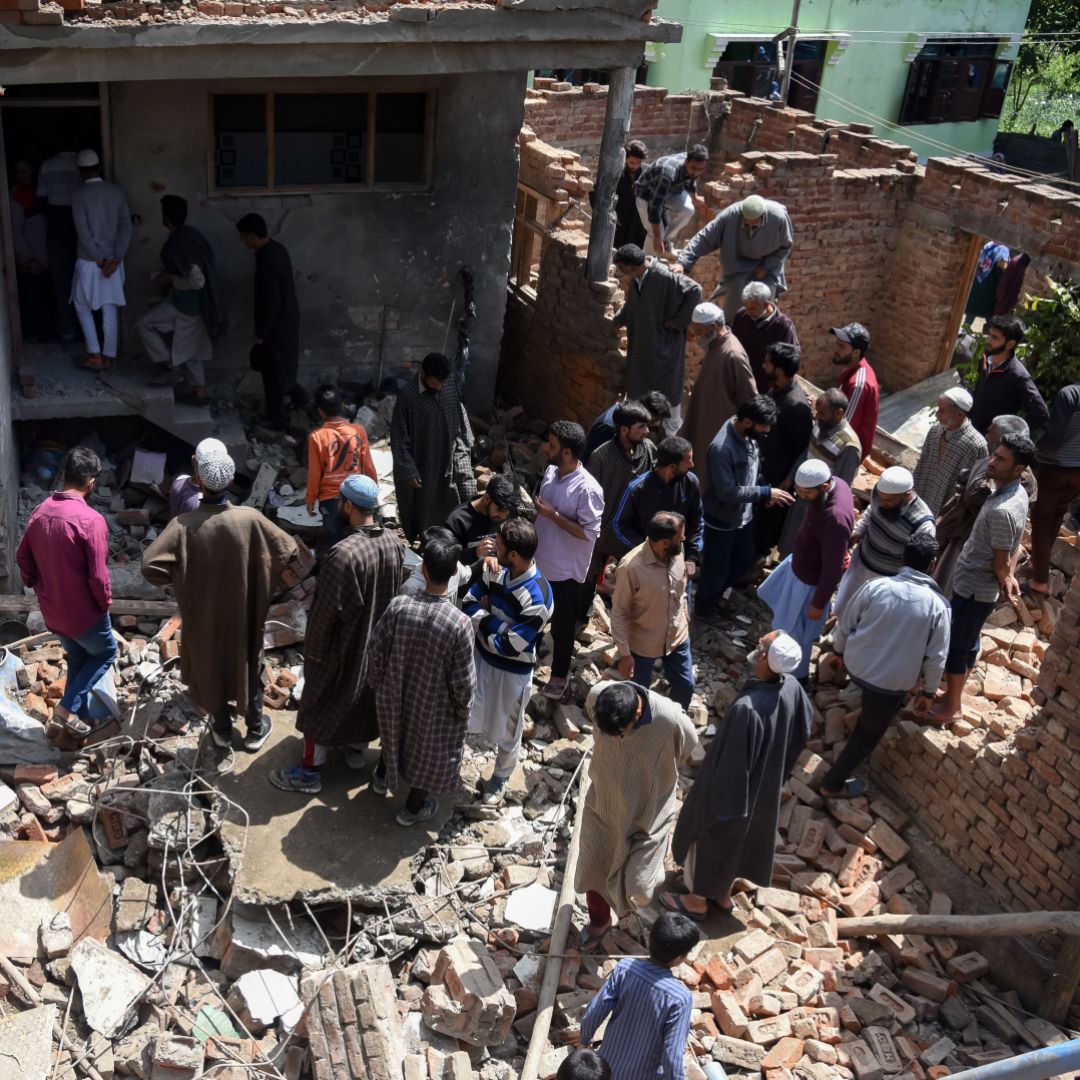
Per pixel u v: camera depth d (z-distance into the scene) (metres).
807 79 23.48
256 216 9.20
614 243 12.43
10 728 6.95
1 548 7.80
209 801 6.72
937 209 14.48
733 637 8.82
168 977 6.06
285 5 8.23
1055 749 6.64
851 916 7.01
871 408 8.77
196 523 6.32
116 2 7.77
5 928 6.14
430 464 8.60
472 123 10.09
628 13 9.08
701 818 6.27
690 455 7.51
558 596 7.52
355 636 6.35
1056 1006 6.64
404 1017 5.96
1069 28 29.48
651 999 5.01
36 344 9.73
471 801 7.00
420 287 10.60
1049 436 8.34
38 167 9.41
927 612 6.80
